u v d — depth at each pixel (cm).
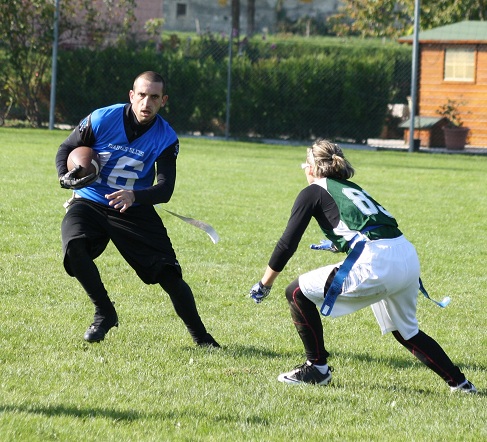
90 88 6562
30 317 1788
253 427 1208
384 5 8531
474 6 7812
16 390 1301
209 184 4088
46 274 2205
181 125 6694
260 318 1930
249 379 1453
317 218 1411
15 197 3347
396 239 1388
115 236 1611
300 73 6612
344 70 6594
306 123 6656
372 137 6669
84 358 1509
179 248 2650
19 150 4981
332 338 1792
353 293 1362
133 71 6575
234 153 5594
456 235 3106
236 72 6638
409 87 6925
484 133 6750
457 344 1797
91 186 1627
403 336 1443
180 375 1452
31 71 6450
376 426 1248
